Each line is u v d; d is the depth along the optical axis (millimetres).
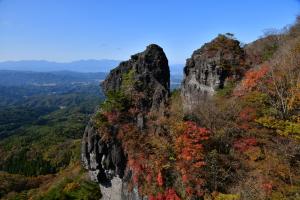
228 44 43125
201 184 25391
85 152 37844
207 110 31688
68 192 41375
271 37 46094
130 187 30797
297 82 29906
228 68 39125
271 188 23422
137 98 39500
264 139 27594
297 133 26047
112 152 34375
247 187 24312
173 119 32656
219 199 23984
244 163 26547
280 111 29172
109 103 37688
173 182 26984
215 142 28594
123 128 34625
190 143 27359
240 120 29984
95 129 36250
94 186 39562
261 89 32531
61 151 125125
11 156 135500
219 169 26016
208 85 40188
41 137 172000
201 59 42594
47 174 101125
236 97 33781
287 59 34656
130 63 45812
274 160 25438
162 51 46719
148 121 34719
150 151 30547
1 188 80250
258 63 40906
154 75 43969
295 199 22234
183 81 46000
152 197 27125
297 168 24797
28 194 63938
